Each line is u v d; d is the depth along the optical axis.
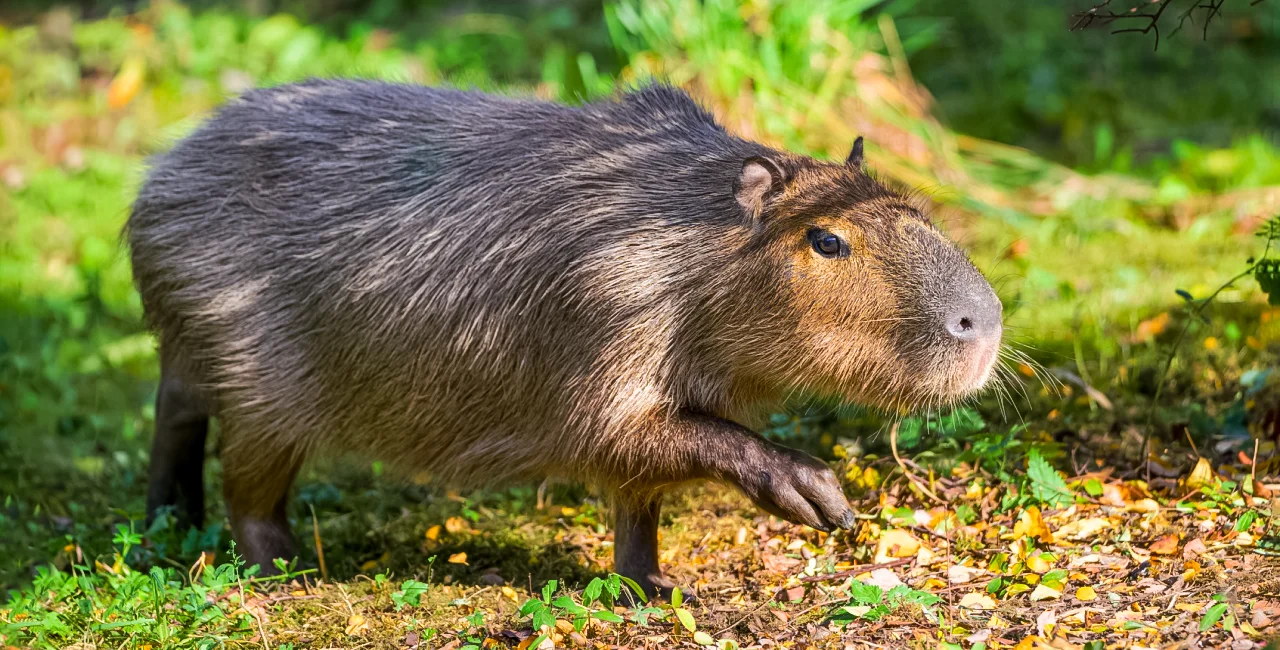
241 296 8.29
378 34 21.11
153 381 13.27
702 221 7.38
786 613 7.14
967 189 15.11
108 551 9.23
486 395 7.79
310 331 8.15
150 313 9.05
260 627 7.23
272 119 8.49
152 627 7.36
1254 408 9.25
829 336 7.23
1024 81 18.86
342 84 8.70
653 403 7.39
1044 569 7.20
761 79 14.92
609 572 8.42
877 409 7.85
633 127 7.97
